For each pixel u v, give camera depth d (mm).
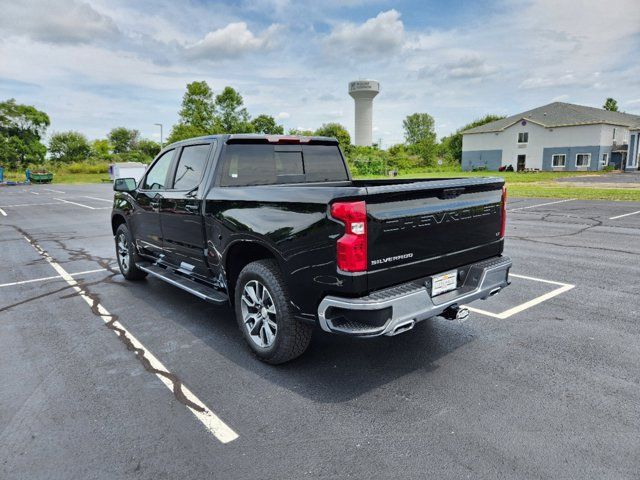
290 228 3088
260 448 2537
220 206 3803
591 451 2438
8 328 4559
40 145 78750
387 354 3768
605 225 10547
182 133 55594
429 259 3193
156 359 3758
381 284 2910
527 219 11906
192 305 5227
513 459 2383
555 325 4340
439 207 3188
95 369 3590
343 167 5055
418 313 2955
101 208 18688
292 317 3324
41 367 3643
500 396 3041
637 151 45312
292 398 3082
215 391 3201
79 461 2459
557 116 49438
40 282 6414
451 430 2662
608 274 6172
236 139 4113
